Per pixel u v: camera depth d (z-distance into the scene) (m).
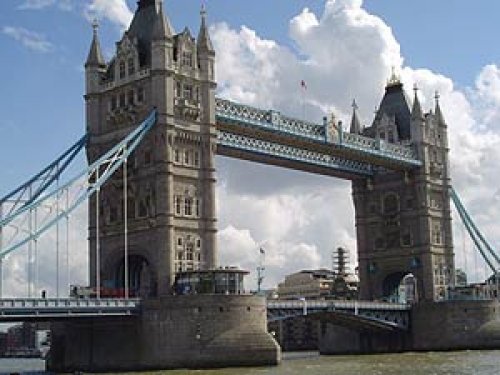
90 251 120.75
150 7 122.69
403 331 149.38
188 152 116.62
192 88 118.44
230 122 123.69
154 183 113.38
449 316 143.88
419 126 161.00
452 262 162.50
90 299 97.69
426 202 159.12
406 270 159.75
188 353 99.94
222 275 107.38
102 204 120.50
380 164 155.38
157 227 111.81
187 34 119.38
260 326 103.69
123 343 105.44
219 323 101.12
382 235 163.50
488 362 102.50
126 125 117.94
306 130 135.62
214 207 117.94
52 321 106.94
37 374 105.25
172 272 110.75
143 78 116.56
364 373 87.69
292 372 90.56
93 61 123.12
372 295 163.00
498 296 162.38
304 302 123.75
